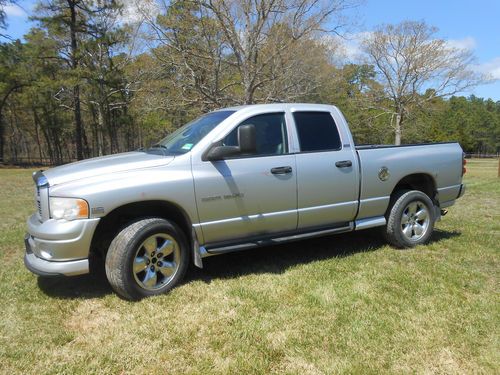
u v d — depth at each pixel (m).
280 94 20.27
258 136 4.56
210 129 4.44
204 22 19.03
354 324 3.43
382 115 45.94
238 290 4.12
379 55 42.22
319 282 4.33
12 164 41.25
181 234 4.20
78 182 3.84
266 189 4.48
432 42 40.91
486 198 9.95
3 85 36.50
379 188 5.27
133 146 58.91
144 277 4.00
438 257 5.15
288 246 5.72
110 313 3.71
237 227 4.41
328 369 2.86
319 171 4.79
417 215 5.61
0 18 23.75
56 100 38.97
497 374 2.79
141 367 2.91
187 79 20.38
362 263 4.93
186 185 4.09
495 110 95.00
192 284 4.29
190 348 3.13
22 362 2.96
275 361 2.96
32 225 4.01
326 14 19.77
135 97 27.48
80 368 2.89
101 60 32.59
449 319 3.51
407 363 2.92
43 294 4.11
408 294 4.02
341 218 5.09
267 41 19.53
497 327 3.38
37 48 32.22
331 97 22.19
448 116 73.00
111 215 3.98
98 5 30.58
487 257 5.13
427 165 5.67
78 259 3.80
